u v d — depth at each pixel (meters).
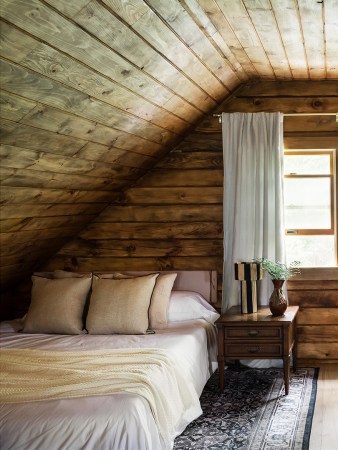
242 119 4.86
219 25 3.24
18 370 3.19
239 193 4.82
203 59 3.66
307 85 4.93
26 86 2.55
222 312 4.92
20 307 5.27
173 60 3.32
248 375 4.71
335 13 3.02
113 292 4.33
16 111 2.68
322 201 5.09
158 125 4.18
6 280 4.92
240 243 4.84
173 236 5.11
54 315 4.32
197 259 5.09
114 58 2.81
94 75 2.84
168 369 3.32
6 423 2.64
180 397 3.33
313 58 4.09
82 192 4.34
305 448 3.23
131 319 4.21
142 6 2.55
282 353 4.17
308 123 4.96
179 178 5.10
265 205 4.78
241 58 4.09
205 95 4.41
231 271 4.84
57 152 3.37
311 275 4.98
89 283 4.54
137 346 3.79
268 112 4.95
